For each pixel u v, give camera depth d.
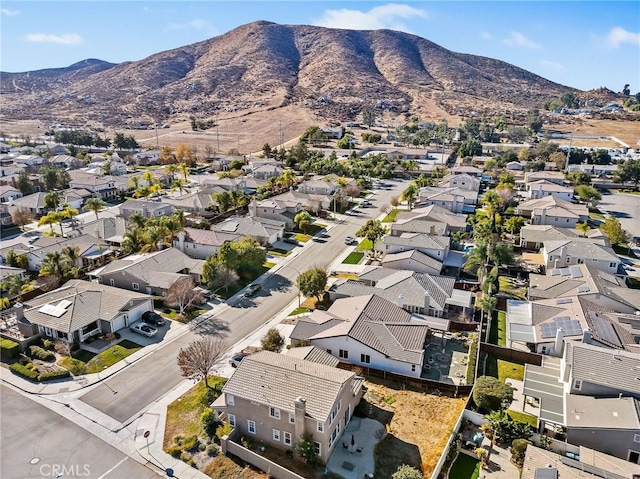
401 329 48.06
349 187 113.50
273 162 146.75
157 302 58.31
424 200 103.62
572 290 57.91
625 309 55.31
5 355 46.59
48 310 50.91
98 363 45.75
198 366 40.66
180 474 32.78
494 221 89.25
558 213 89.81
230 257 62.59
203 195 101.62
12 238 83.31
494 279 61.50
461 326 53.16
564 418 36.47
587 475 29.95
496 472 33.09
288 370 36.78
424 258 67.69
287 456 34.59
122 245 74.19
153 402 40.28
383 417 38.91
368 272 63.81
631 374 38.28
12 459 33.84
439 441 36.09
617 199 122.00
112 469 33.12
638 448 33.12
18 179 110.62
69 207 91.31
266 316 55.69
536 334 49.34
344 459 34.25
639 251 81.31
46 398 40.75
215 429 36.66
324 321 49.00
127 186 118.88
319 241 83.25
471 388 41.31
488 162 156.75
